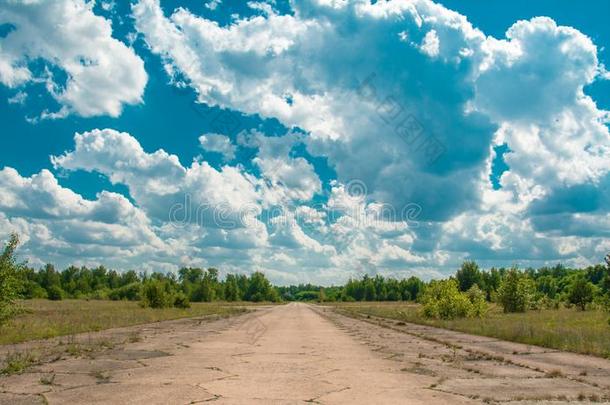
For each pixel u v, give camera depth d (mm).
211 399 7996
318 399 8062
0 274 21109
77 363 12164
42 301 86375
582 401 8070
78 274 133125
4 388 8859
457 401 7980
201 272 115875
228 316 43125
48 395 8258
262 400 7949
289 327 29031
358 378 10203
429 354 14906
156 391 8633
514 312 44344
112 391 8617
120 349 15477
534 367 11852
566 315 35750
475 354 14719
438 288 37250
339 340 19984
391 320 36812
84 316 32594
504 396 8414
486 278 94312
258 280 147000
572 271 128000
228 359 13281
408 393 8625
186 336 20984
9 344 16234
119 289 101938
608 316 31625
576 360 13258
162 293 53125
